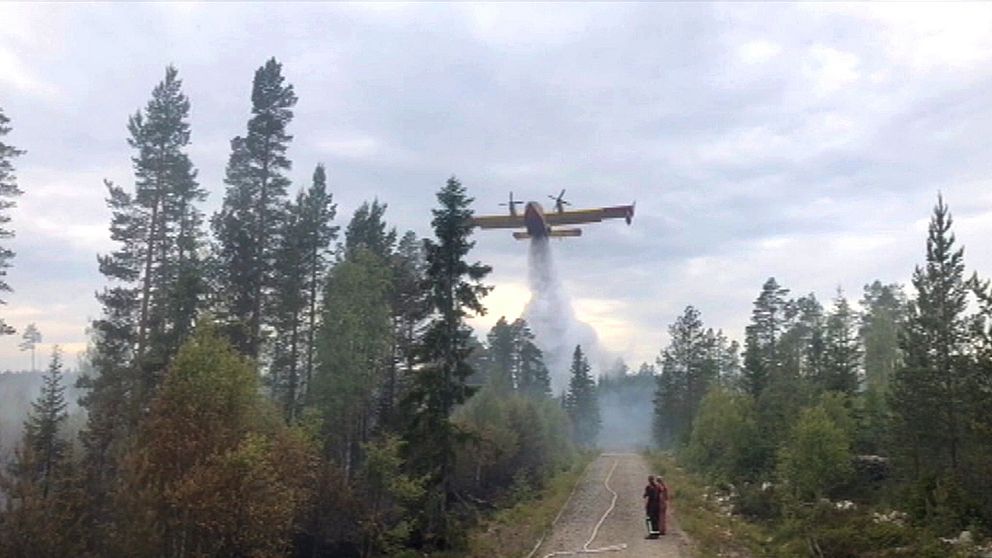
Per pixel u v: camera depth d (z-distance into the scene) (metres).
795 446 29.59
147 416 25.14
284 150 42.62
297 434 27.75
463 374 33.25
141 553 21.56
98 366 38.19
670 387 94.38
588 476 57.88
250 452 22.19
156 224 40.31
